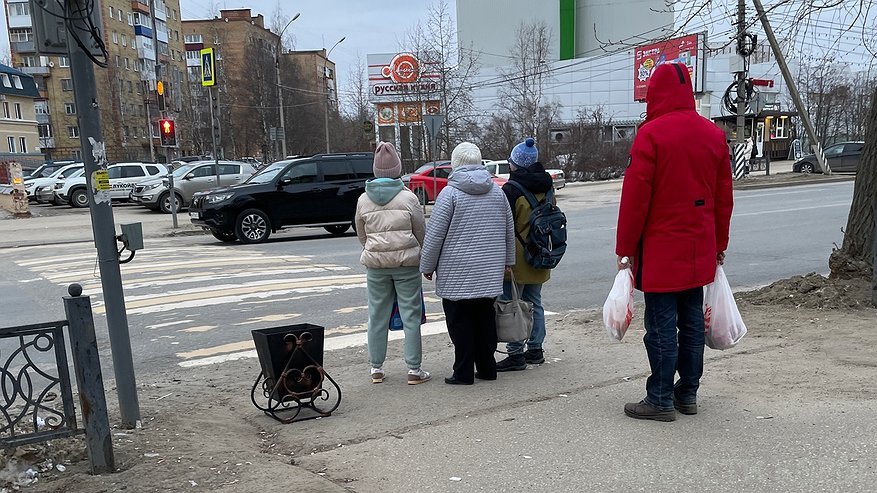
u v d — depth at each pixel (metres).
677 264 3.73
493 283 4.73
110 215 4.00
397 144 46.81
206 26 91.75
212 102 20.38
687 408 4.09
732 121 43.00
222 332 7.16
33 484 3.30
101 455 3.40
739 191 25.66
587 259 11.66
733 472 3.28
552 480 3.27
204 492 3.17
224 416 4.48
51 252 14.69
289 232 18.19
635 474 3.30
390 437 3.94
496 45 49.38
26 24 73.44
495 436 3.88
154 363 6.09
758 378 4.74
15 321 8.02
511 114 44.81
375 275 5.01
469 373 4.95
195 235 17.69
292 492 3.15
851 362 4.98
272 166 16.42
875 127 6.84
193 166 24.75
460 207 4.68
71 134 76.81
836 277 7.13
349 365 5.76
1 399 5.21
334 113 66.31
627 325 3.96
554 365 5.39
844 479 3.15
